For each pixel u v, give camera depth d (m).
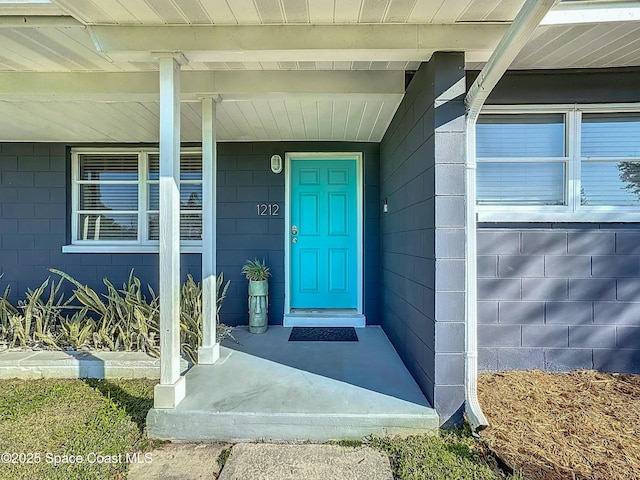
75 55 2.53
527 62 2.77
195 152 4.57
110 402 2.62
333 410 2.26
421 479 1.82
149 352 3.28
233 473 1.91
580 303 3.03
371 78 2.91
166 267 2.31
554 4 1.57
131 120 3.62
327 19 2.12
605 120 3.08
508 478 1.80
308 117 3.58
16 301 4.47
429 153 2.41
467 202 2.30
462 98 2.30
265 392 2.51
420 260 2.62
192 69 2.81
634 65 2.87
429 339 2.39
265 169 4.48
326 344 3.65
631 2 1.91
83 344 3.46
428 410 2.27
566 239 3.04
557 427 2.21
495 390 2.68
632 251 3.01
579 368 3.03
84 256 4.49
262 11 2.03
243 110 3.38
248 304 4.44
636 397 2.58
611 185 3.08
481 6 2.00
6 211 4.49
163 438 2.23
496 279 3.05
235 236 4.50
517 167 3.13
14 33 2.25
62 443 2.12
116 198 4.65
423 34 2.21
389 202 3.80
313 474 1.89
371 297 4.47
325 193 4.66
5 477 1.83
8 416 2.42
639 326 3.00
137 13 2.05
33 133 4.11
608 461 1.91
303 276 4.67
